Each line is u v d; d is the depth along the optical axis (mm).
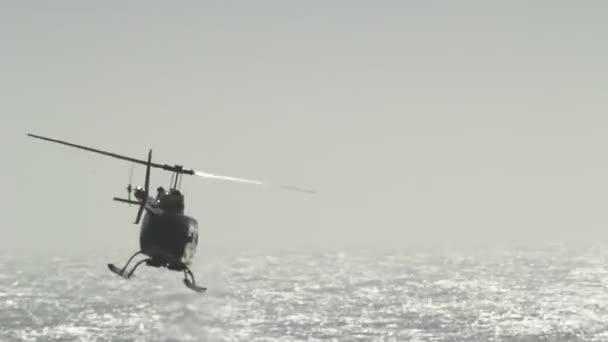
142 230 73250
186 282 74062
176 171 72312
